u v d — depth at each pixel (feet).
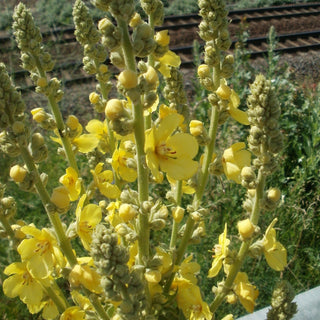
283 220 3.02
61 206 1.07
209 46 1.24
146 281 1.12
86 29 1.58
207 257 2.71
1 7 6.19
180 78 1.40
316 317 1.76
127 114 1.01
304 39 7.06
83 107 4.74
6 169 3.32
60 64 5.25
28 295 1.20
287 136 4.01
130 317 0.92
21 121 1.04
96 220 1.18
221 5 1.21
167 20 7.13
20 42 1.33
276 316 1.36
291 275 2.83
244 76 4.69
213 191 3.10
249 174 1.13
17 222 1.36
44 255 1.14
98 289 1.05
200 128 1.23
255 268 2.75
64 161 3.44
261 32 7.25
